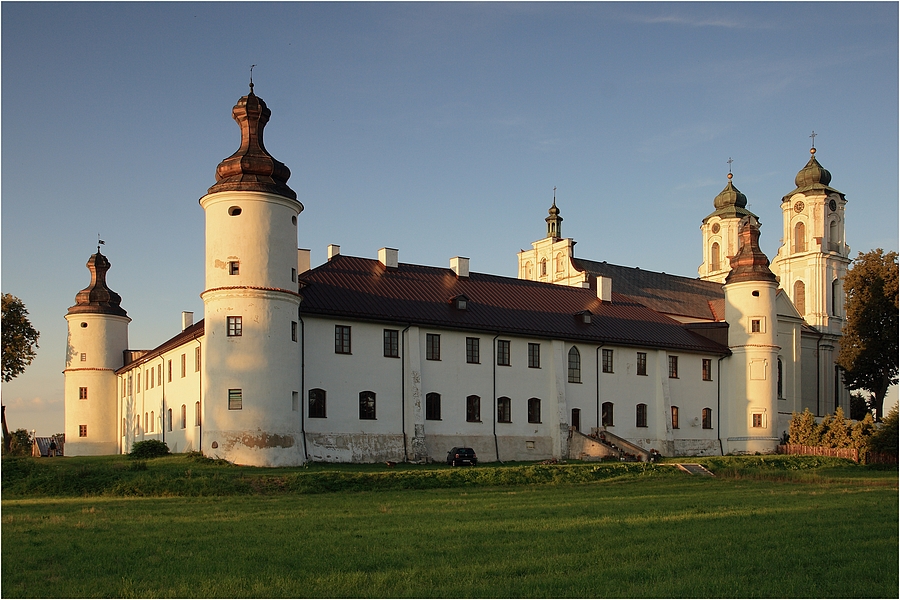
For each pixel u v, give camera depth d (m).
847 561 23.55
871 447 69.81
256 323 55.47
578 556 24.11
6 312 84.19
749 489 46.81
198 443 62.72
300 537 27.45
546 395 70.81
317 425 59.62
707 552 24.75
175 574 21.83
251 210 56.38
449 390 65.88
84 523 30.88
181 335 71.44
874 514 33.78
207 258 57.09
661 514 33.91
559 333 71.81
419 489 46.81
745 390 80.56
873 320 85.75
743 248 83.81
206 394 55.81
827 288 104.12
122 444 86.88
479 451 66.31
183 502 39.19
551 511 35.09
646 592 20.02
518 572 22.11
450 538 27.31
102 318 89.94
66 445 88.38
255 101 58.53
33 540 26.78
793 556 24.17
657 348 77.19
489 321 69.06
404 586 20.52
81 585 20.77
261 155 57.81
